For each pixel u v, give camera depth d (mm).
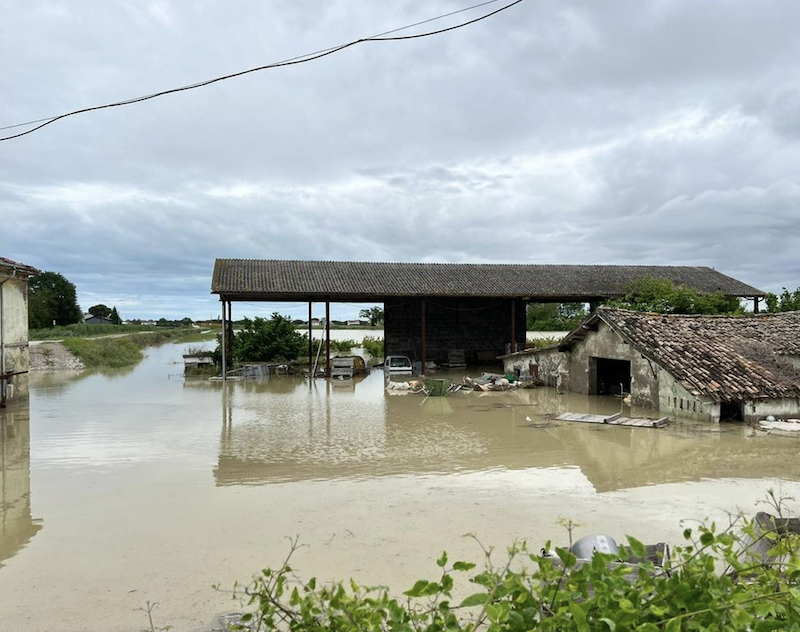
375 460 10062
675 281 30234
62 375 26938
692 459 9844
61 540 6406
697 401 13492
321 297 26969
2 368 16812
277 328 30797
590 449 10758
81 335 52500
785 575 2953
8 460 10273
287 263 29109
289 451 10859
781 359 15078
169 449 11094
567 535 6289
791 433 11859
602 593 2133
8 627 4574
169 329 79312
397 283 27094
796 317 18062
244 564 5680
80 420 14516
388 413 15523
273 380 24438
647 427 12797
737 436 11758
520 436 12117
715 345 15422
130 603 4926
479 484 8438
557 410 15781
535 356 22375
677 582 2207
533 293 27047
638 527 6527
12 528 6812
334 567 5555
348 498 7812
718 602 2127
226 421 14344
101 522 6984
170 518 7094
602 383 19359
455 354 30312
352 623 2246
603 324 17734
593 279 30031
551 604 2244
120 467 9711
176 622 4594
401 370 26672
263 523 6863
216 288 23922
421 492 8055
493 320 31734
